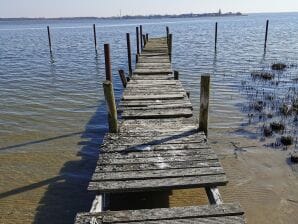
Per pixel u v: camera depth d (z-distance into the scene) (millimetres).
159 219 4840
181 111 9492
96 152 10070
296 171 8625
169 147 7215
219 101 14875
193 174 6086
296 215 6926
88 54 35281
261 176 8406
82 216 4945
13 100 16062
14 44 50406
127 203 7184
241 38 49969
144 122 8812
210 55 30859
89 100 15898
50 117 13375
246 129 11469
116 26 123562
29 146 10570
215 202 5320
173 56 30594
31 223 6805
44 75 22922
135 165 6453
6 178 8602
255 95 15758
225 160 9234
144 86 12367
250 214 6949
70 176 8672
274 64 23297
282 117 12570
